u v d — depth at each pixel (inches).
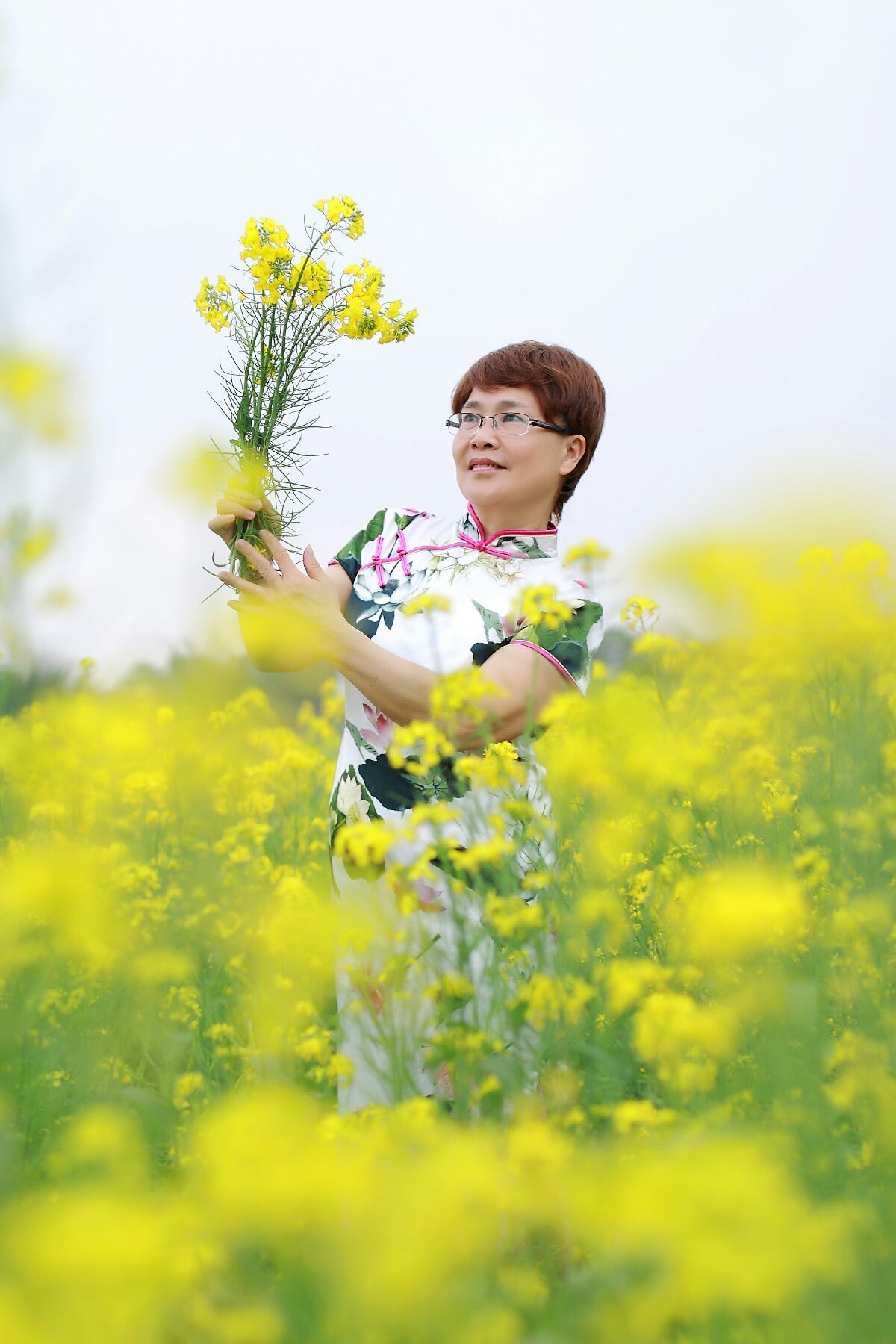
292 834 125.0
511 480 96.7
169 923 92.1
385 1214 44.8
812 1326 42.6
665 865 89.4
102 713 131.6
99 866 93.6
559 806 90.1
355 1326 42.7
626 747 88.1
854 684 104.8
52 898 72.4
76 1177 56.4
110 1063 76.6
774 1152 55.7
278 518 98.9
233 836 106.6
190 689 135.9
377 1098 81.0
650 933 86.4
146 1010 81.7
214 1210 49.5
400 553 101.3
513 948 72.7
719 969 70.9
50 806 101.6
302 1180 48.0
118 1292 41.3
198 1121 68.4
